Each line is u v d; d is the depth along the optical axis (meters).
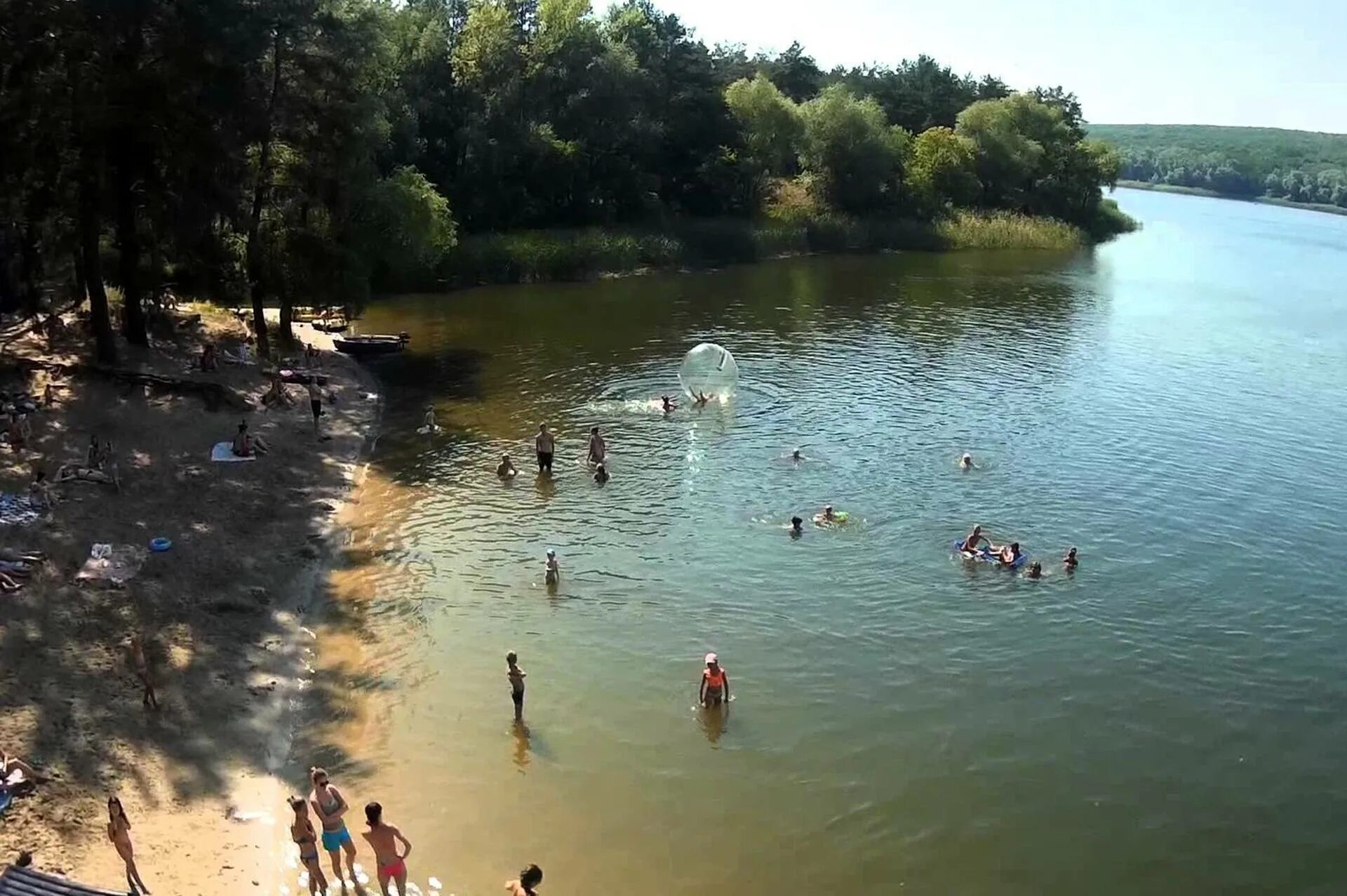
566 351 59.69
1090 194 140.88
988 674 25.86
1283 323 75.31
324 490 36.06
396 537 33.19
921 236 113.81
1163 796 21.52
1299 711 24.70
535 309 72.56
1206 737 23.56
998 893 18.77
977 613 28.86
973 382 54.19
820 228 109.00
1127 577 31.23
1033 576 31.03
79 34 38.62
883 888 18.83
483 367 55.47
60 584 26.55
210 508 32.91
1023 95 139.62
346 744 22.59
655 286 84.69
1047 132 136.88
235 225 48.22
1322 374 58.41
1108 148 145.88
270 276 50.84
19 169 39.59
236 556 30.00
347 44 48.94
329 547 32.09
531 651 26.58
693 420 45.94
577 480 38.38
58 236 45.44
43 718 21.22
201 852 18.64
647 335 64.56
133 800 19.62
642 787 21.41
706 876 18.97
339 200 53.91
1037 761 22.53
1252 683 25.77
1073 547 33.25
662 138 102.06
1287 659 26.95
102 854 18.05
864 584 30.42
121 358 45.50
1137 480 39.66
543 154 90.25
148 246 46.78
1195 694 25.25
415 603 28.95
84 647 24.03
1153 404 50.75
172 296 56.72
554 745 22.75
